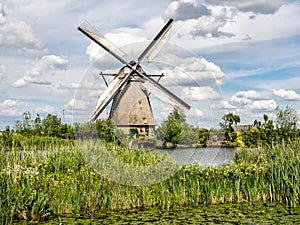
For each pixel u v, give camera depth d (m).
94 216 9.81
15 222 9.15
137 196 11.12
